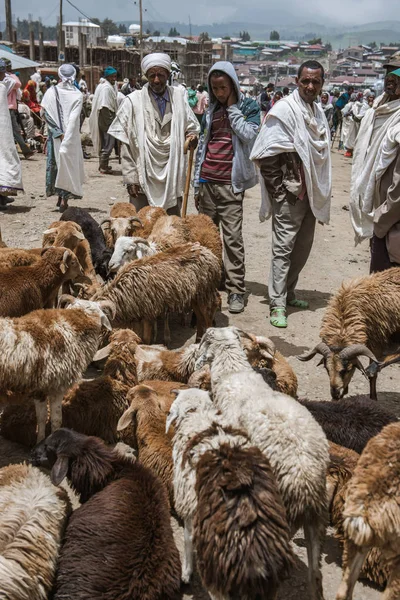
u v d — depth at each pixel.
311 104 8.25
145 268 6.96
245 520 3.30
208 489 3.48
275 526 3.33
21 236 11.56
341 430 5.12
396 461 3.59
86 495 4.40
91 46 52.97
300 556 4.51
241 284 8.67
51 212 13.46
